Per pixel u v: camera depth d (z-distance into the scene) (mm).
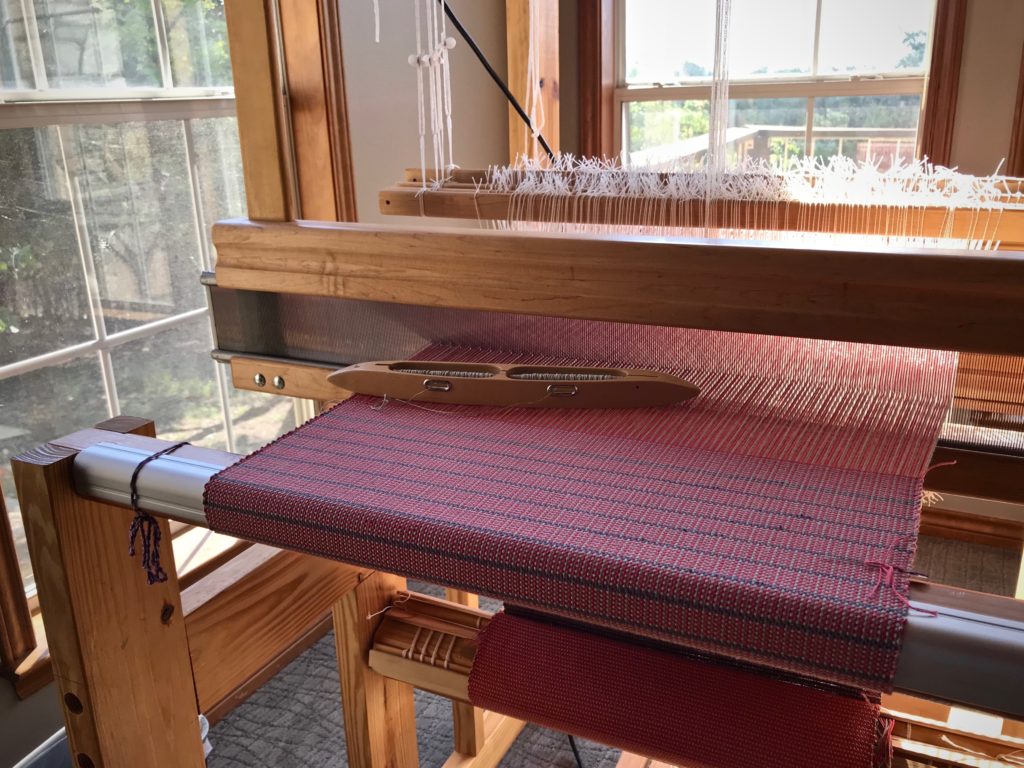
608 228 1071
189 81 1660
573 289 746
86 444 750
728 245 681
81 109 1459
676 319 716
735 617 505
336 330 926
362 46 1889
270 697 1808
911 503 603
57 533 727
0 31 1323
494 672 863
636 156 2582
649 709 790
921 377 777
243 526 650
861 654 480
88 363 1561
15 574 1404
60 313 1496
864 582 509
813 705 743
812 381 814
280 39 1763
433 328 899
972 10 2035
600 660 823
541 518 593
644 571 528
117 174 1552
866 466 660
